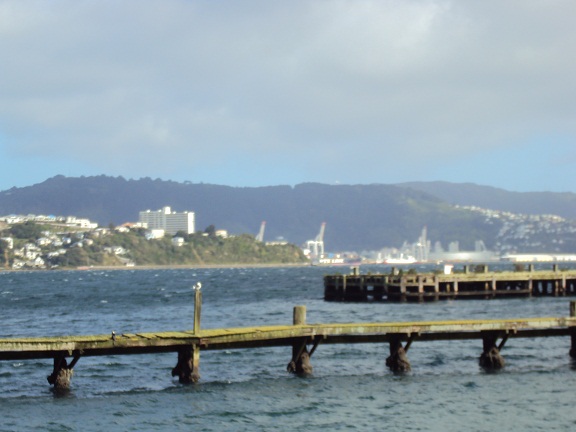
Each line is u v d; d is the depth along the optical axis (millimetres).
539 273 99062
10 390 38531
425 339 41344
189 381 38000
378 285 95750
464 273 97938
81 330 70312
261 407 34625
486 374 41375
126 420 32719
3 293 151500
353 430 31469
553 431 31359
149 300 119750
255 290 150000
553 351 48344
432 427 31844
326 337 40062
